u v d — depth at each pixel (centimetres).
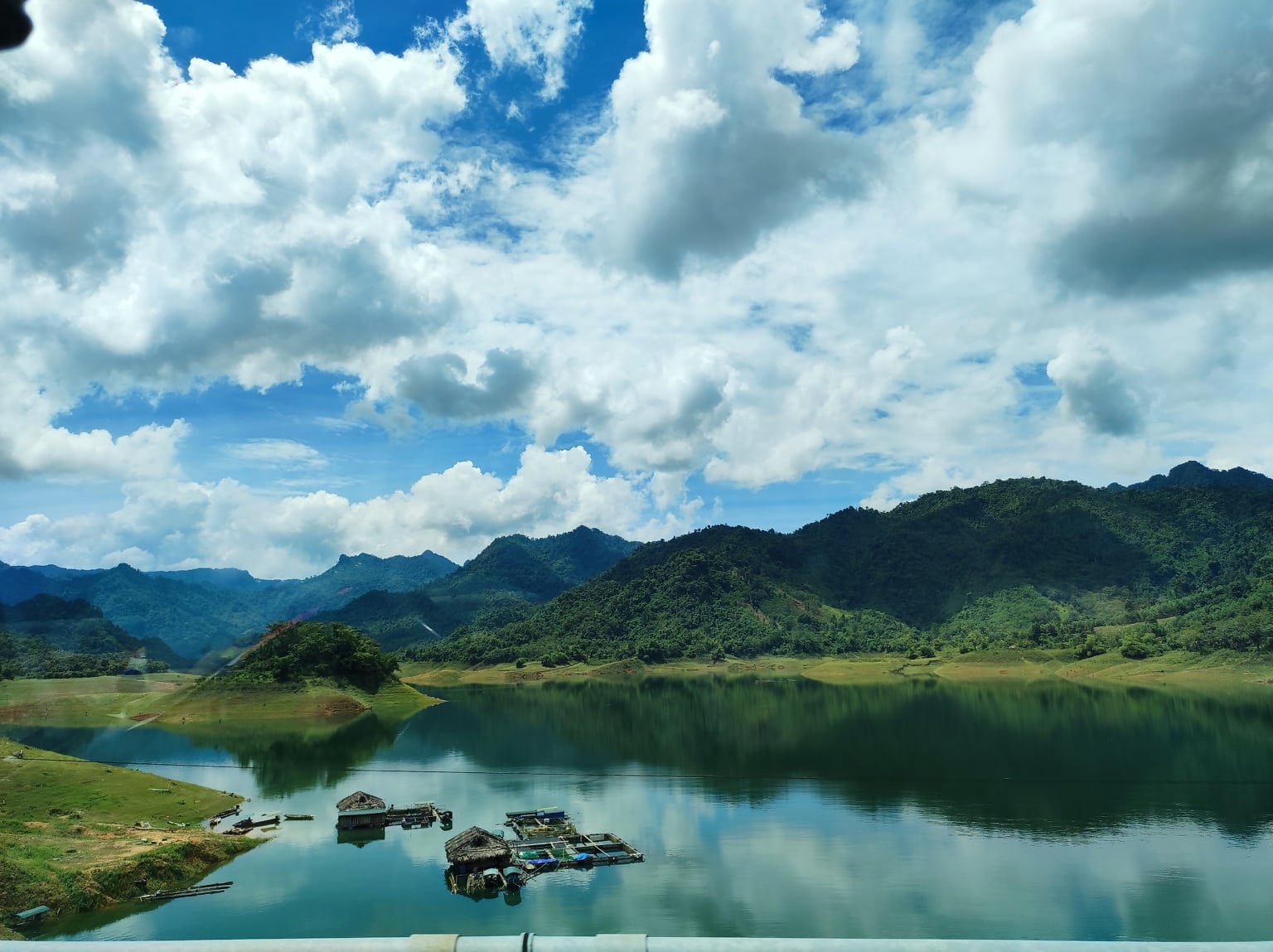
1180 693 12656
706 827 5584
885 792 6519
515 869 4594
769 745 9094
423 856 4953
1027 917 3869
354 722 11625
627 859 4803
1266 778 6688
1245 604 16588
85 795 5609
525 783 7231
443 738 10106
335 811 6169
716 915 3931
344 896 4228
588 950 388
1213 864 4566
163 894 4216
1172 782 6612
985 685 15662
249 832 5509
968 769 7331
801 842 5159
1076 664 16850
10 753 6272
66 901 3894
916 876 4459
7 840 4406
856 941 398
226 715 11600
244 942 407
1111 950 404
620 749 9081
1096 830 5291
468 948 394
